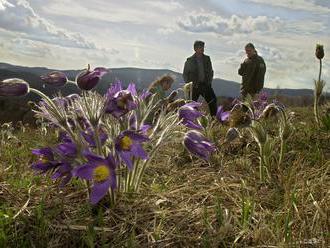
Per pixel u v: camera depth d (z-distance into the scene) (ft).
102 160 5.19
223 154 8.48
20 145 10.39
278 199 6.02
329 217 5.30
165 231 5.27
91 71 5.66
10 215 5.34
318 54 9.65
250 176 7.20
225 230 4.99
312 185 6.25
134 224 5.31
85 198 6.03
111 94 5.77
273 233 5.02
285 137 7.34
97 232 5.16
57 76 5.81
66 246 5.00
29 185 6.48
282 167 7.47
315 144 8.41
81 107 5.78
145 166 6.25
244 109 7.18
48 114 5.75
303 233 5.08
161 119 6.35
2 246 4.82
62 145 5.69
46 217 5.41
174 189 6.66
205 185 6.72
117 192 5.97
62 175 5.69
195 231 5.24
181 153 8.57
